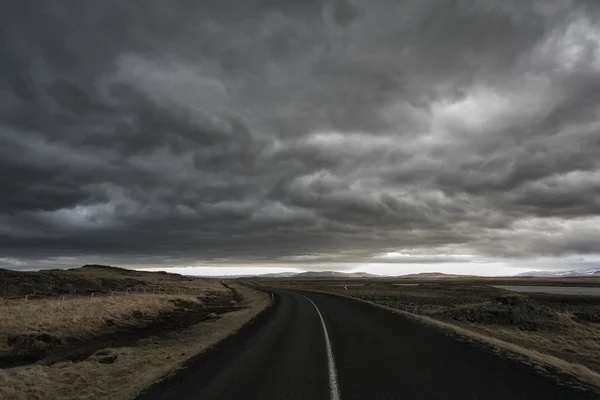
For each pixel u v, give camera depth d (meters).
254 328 19.14
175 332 21.38
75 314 24.16
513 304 29.67
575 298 62.25
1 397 9.07
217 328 21.83
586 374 9.23
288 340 14.75
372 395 7.36
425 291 77.88
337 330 17.58
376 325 19.09
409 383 8.09
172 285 83.06
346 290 80.44
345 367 9.80
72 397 8.99
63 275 64.69
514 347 11.95
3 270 59.56
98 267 115.44
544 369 8.86
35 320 21.06
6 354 16.08
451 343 12.36
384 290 81.56
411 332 15.65
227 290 81.12
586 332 25.19
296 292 67.75
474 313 29.00
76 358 15.09
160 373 9.86
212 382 8.62
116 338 20.41
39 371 11.52
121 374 11.09
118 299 35.19
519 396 7.04
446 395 7.21
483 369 9.01
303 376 8.96
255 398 7.34
